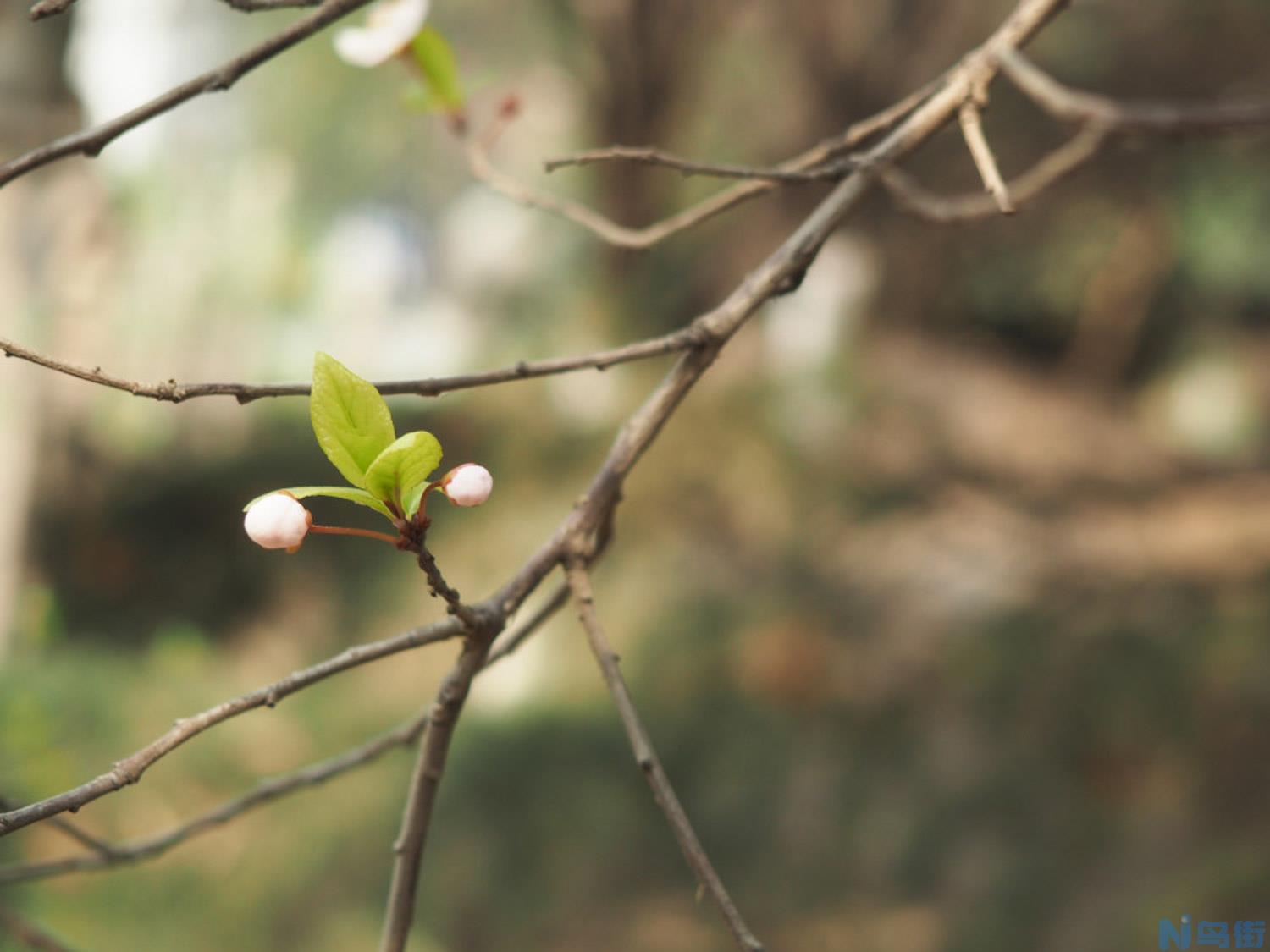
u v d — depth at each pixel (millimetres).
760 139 8234
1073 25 7051
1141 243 9266
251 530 809
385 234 11109
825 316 8016
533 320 9383
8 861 4098
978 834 4961
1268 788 4625
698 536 6844
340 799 5434
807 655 5938
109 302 6184
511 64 9922
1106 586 6086
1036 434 8266
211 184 9305
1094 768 5059
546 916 5059
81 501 6844
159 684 5961
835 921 4852
